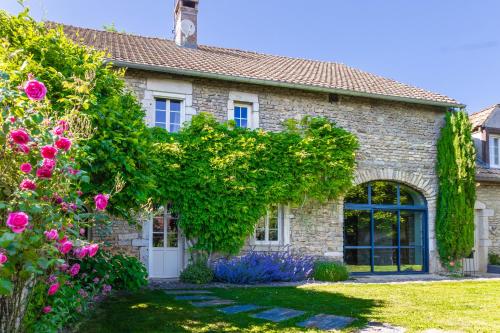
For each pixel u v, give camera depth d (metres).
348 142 11.35
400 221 12.72
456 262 12.16
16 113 3.25
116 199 6.48
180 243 10.43
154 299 6.90
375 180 12.16
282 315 5.81
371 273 12.07
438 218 12.48
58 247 3.32
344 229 11.95
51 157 3.09
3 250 2.83
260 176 10.47
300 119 11.50
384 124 12.28
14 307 3.21
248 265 9.76
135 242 9.80
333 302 6.80
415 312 6.02
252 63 12.88
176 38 13.77
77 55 6.71
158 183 9.59
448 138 12.56
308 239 11.19
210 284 9.21
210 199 9.98
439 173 12.57
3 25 6.35
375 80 13.87
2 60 4.80
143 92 10.30
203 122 10.26
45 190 3.30
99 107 6.30
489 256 13.05
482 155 14.07
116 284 7.48
